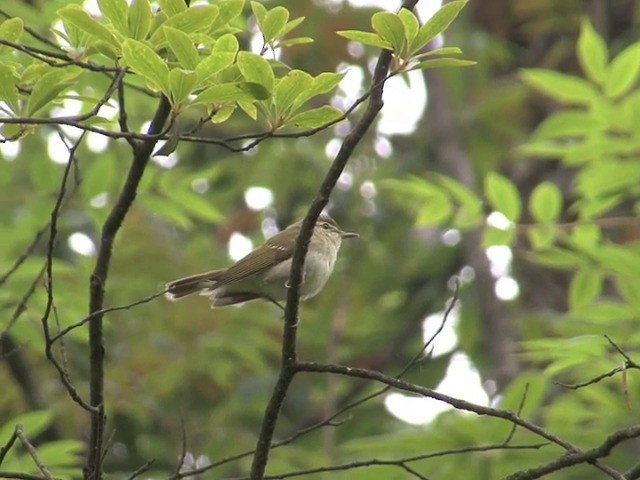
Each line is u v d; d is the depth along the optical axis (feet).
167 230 58.49
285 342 23.24
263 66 19.49
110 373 49.98
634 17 62.44
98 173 37.42
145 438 51.57
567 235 36.19
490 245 36.11
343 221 64.08
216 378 51.39
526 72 35.45
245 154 62.54
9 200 41.83
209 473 49.44
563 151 36.24
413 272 63.57
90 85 32.48
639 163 35.73
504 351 51.88
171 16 20.35
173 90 19.53
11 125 22.27
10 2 34.45
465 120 62.54
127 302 51.19
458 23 63.87
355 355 59.36
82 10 19.92
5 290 35.27
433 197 37.52
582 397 38.55
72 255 46.19
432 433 36.19
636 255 35.17
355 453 46.55
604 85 34.94
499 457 36.01
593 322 34.81
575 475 40.86
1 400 48.42
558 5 62.59
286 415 55.72
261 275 32.65
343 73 19.99
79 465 34.83
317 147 64.85
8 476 23.68
